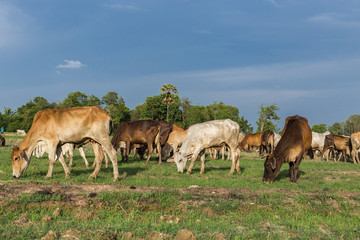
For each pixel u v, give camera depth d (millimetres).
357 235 5367
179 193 7188
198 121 81625
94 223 5184
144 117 80625
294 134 10805
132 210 6102
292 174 10945
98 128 9250
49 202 6090
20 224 5152
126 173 10945
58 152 9523
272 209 6711
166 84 70062
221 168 14719
